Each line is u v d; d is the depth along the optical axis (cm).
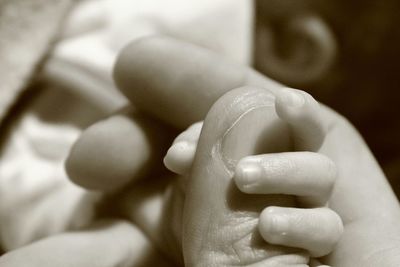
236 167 15
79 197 21
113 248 18
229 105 16
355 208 18
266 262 15
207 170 15
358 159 19
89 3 23
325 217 16
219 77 18
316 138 16
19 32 22
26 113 23
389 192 18
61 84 22
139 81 18
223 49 24
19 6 22
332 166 16
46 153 22
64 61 23
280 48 27
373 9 27
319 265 16
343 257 17
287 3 27
